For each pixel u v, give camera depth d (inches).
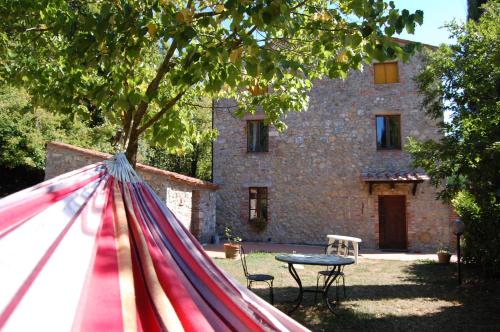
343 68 150.0
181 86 155.9
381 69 569.0
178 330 53.9
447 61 230.4
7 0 178.4
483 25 227.5
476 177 211.6
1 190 627.2
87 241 65.7
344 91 574.9
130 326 48.9
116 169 100.7
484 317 220.8
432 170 234.2
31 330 41.6
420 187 543.5
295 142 582.9
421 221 538.9
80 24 136.0
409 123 552.7
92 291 53.7
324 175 569.9
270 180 585.6
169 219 94.3
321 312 230.8
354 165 562.3
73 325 45.0
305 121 582.6
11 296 45.9
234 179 597.3
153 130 197.3
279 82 203.8
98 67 159.9
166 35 125.0
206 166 845.8
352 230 554.9
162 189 462.0
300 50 187.2
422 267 391.2
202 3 163.8
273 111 207.3
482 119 207.9
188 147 230.8
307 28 144.3
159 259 74.0
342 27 141.3
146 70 204.2
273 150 588.7
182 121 204.2
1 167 619.8
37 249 57.5
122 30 130.0
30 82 196.9
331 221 561.6
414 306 244.2
